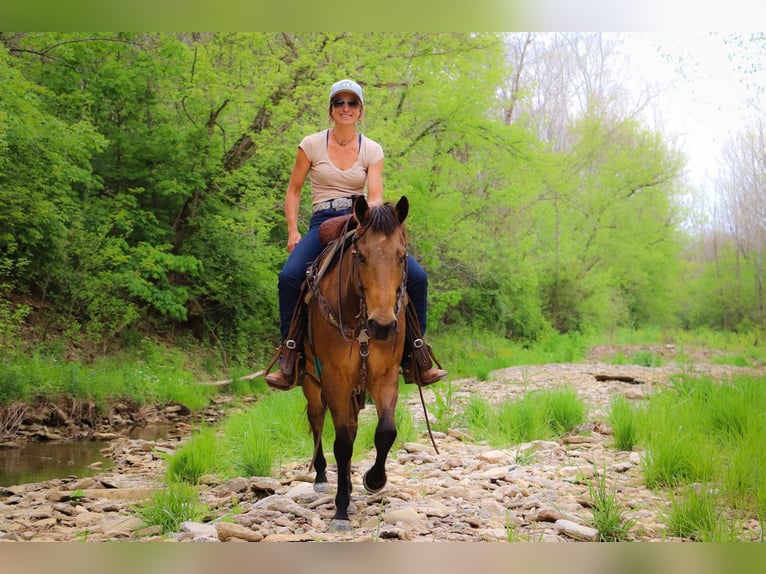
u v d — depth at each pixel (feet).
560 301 116.78
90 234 51.52
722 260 154.10
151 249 55.42
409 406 38.52
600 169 122.31
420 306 18.31
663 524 16.57
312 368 18.33
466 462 24.48
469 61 66.85
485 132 68.95
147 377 46.65
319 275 17.31
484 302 96.63
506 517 16.84
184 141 58.70
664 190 126.72
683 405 28.99
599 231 120.06
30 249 49.73
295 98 58.39
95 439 35.78
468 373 60.23
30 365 41.06
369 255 15.05
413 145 67.51
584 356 81.35
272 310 67.72
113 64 56.65
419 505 18.39
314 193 19.36
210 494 21.18
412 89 66.13
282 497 18.97
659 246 134.21
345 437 16.70
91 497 21.63
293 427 28.96
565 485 20.61
